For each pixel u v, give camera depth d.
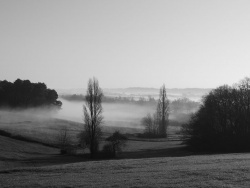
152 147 107.75
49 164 70.19
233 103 101.19
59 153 90.62
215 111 100.25
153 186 30.73
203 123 99.19
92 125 86.31
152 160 53.09
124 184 32.19
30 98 178.25
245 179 32.34
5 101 173.38
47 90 191.12
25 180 37.81
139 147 107.62
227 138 96.62
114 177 36.81
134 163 49.41
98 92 88.06
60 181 35.78
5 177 41.47
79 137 100.94
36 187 33.03
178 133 157.00
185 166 43.22
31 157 81.06
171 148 104.19
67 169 45.50
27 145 97.94
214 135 97.81
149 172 39.16
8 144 95.06
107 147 84.75
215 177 33.69
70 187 32.28
